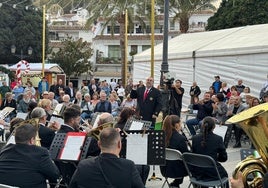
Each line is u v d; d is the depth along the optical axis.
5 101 16.05
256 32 21.09
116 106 15.99
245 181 3.19
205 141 6.82
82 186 4.15
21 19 49.41
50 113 11.01
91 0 33.44
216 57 20.34
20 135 4.96
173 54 23.22
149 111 12.39
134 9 33.31
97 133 5.91
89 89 24.31
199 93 19.25
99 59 57.78
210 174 6.51
